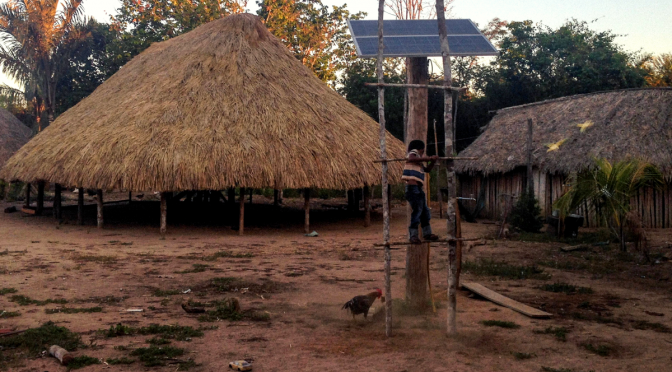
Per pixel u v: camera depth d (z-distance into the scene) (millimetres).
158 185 16188
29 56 33469
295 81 20250
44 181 20859
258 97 18734
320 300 8797
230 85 19016
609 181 13922
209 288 9680
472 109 37125
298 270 11484
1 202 29875
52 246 14672
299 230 18781
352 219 21891
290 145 17391
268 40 21812
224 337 6777
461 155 25266
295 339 6727
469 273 11188
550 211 20359
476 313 8039
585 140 19672
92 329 7020
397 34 10203
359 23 11000
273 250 14359
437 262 12547
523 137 22484
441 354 6156
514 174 22109
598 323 7527
